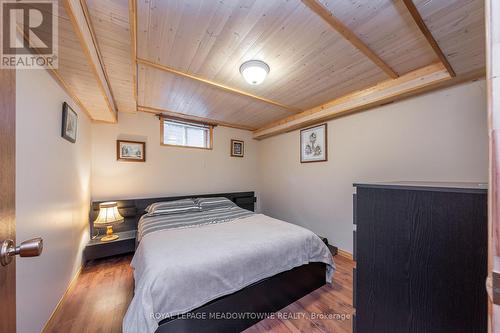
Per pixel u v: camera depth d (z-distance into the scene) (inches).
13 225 23.7
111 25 53.0
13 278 23.8
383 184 32.0
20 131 46.6
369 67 75.7
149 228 85.8
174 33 58.2
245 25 55.3
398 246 29.9
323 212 125.2
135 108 117.0
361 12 50.2
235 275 59.0
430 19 49.6
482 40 55.2
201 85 92.5
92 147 114.2
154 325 44.6
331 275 82.2
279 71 79.1
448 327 25.2
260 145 181.9
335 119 118.5
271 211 167.5
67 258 73.9
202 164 152.0
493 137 15.3
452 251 25.1
